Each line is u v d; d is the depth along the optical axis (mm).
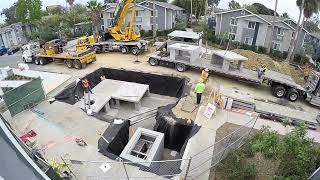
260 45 32844
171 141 13172
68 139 11195
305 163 8148
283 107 14352
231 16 33938
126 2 23422
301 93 16812
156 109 16391
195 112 13922
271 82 17219
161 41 32062
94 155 10195
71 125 12391
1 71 18500
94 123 12625
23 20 37281
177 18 43062
